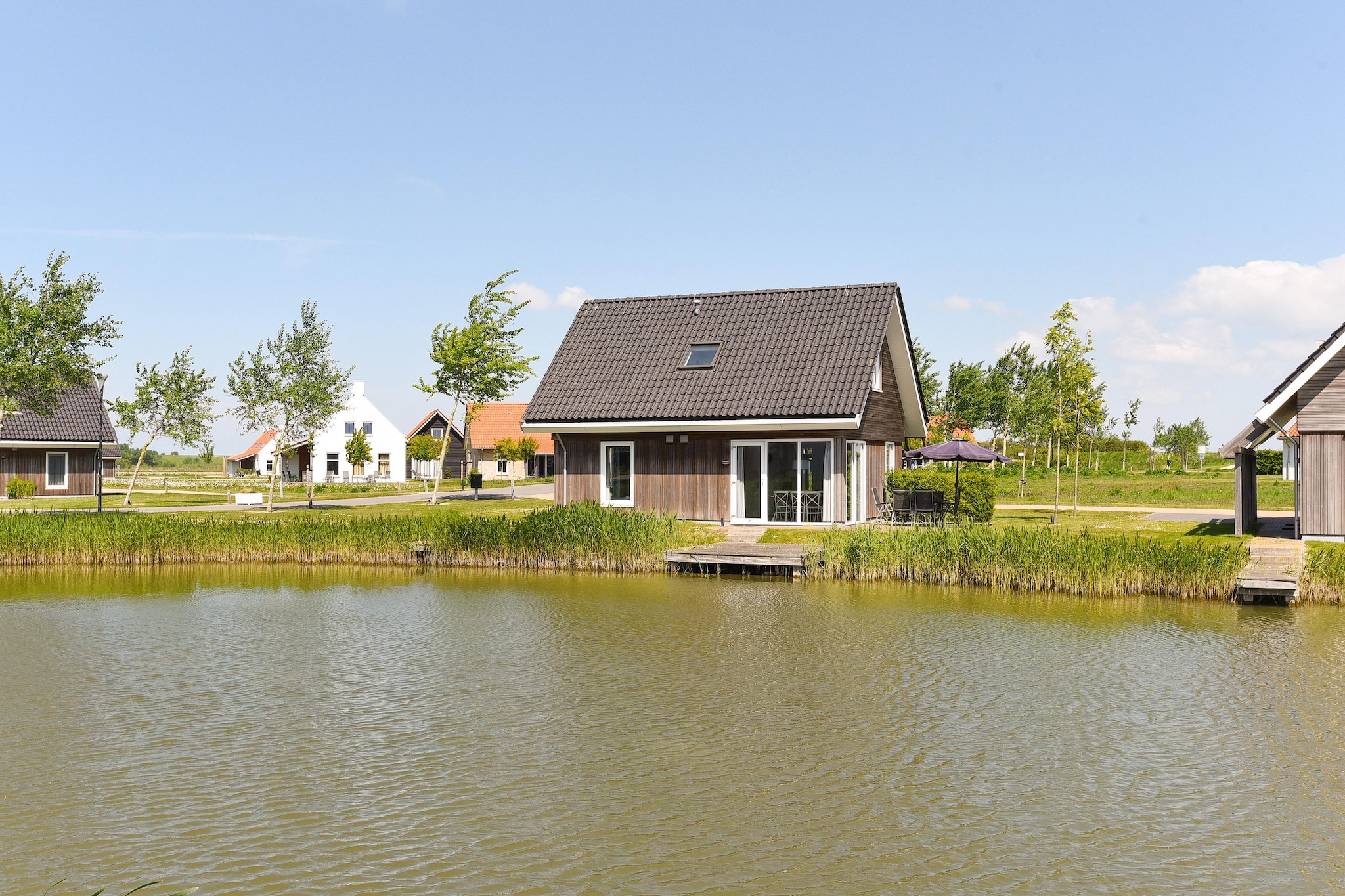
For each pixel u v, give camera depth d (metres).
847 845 6.61
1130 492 35.31
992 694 10.12
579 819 7.01
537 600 16.03
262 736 8.88
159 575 19.77
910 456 24.48
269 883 6.06
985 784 7.69
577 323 26.48
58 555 21.30
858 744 8.61
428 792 7.53
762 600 15.79
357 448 58.72
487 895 5.92
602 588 17.27
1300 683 10.51
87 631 13.77
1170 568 15.73
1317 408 18.47
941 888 6.02
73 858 6.42
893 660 11.62
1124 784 7.69
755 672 11.05
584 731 8.96
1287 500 31.58
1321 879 6.16
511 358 33.44
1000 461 22.95
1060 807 7.24
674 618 14.26
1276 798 7.42
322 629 13.81
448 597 16.55
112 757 8.34
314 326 32.25
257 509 31.73
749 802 7.33
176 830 6.85
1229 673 10.94
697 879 6.12
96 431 42.31
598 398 24.00
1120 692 10.20
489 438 64.19
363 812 7.14
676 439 23.44
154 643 12.94
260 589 17.67
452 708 9.73
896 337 25.67
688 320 25.50
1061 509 29.88
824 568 18.08
